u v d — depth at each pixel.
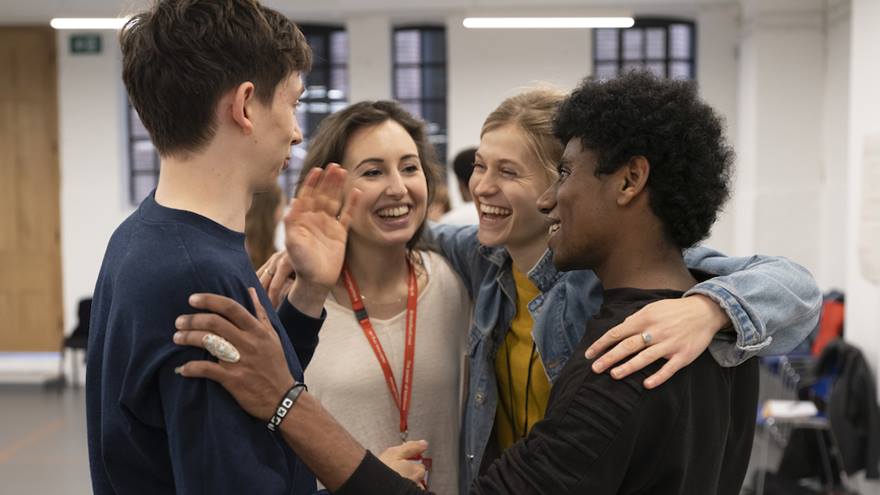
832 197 6.77
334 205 1.35
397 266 1.82
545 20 6.84
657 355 1.06
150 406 1.05
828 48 6.87
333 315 1.76
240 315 1.02
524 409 1.65
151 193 1.17
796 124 7.00
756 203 7.05
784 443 5.28
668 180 1.13
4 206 7.68
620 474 1.06
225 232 1.10
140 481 1.10
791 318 1.22
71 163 7.66
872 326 4.84
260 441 1.05
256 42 1.10
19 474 5.08
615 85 1.17
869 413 4.41
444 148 7.93
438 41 7.90
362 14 7.64
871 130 4.90
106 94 7.62
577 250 1.19
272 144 1.15
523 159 1.58
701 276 1.37
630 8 7.42
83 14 7.19
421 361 1.77
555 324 1.58
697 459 1.11
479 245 1.79
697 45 7.64
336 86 8.00
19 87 7.62
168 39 1.08
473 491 1.12
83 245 7.71
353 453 1.10
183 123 1.09
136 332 1.02
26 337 7.75
